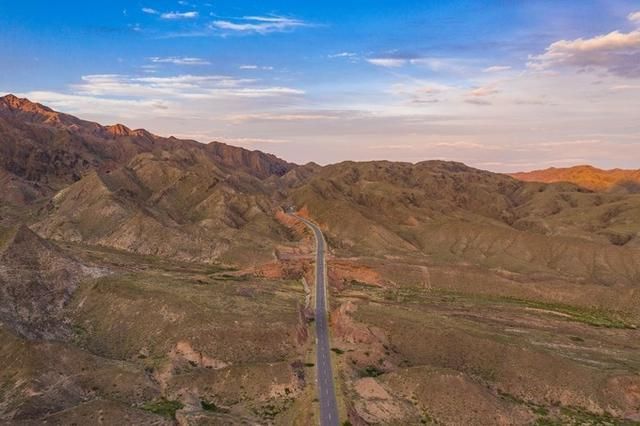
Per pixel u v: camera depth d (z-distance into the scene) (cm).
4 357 9750
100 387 9412
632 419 9650
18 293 13150
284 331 11362
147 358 10894
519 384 10425
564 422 9375
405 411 9031
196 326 11275
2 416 8319
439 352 11256
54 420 7812
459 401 9231
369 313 12438
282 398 9194
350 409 8600
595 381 10394
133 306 12788
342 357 10781
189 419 8156
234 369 9788
